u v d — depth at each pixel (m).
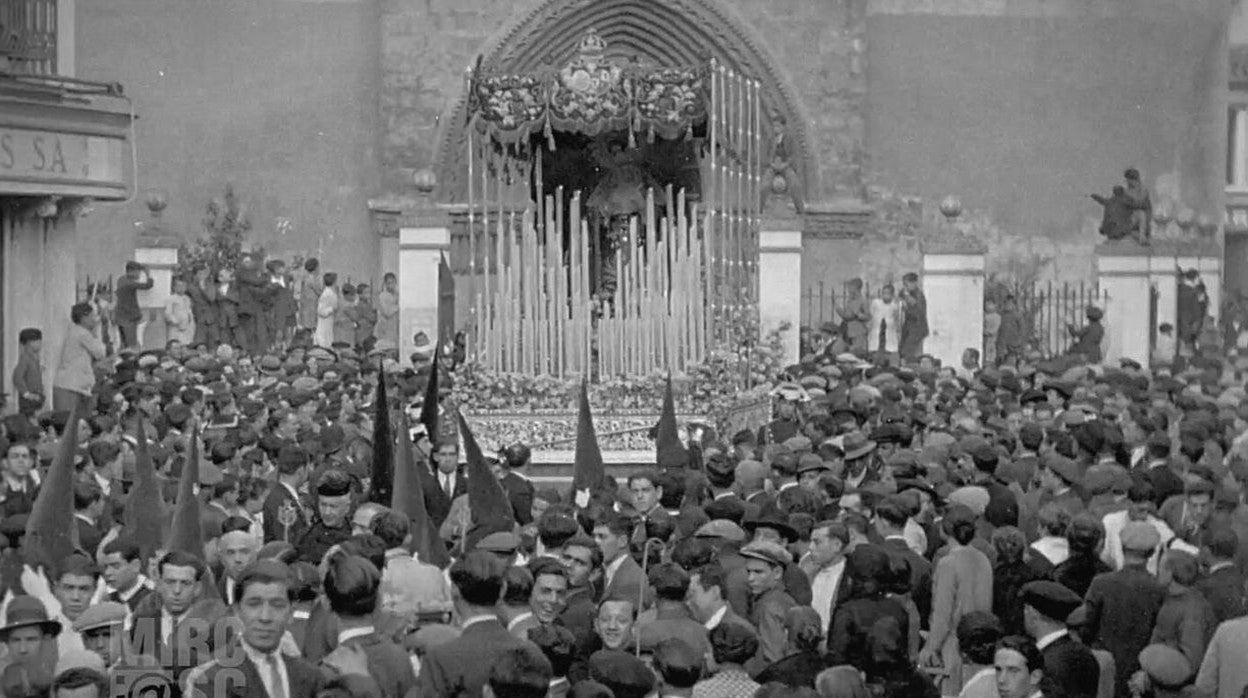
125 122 36.31
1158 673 17.02
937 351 52.22
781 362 41.19
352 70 58.47
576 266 38.53
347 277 57.59
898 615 16.50
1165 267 55.09
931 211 60.38
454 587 15.34
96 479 23.84
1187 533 22.00
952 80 60.38
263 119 58.16
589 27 58.44
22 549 18.59
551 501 23.05
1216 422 29.92
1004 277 60.41
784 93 58.78
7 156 33.69
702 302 38.47
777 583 17.81
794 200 57.47
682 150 50.09
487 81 45.38
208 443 26.73
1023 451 27.45
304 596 16.20
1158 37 60.88
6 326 36.06
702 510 21.03
